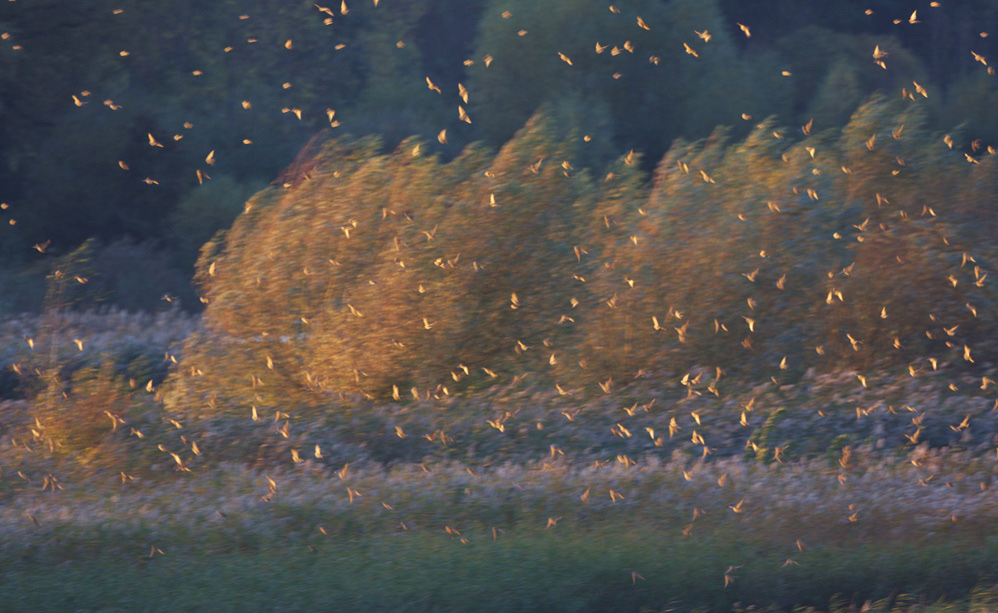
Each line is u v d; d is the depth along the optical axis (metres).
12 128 105.94
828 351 52.31
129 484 40.91
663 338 51.78
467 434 46.75
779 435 44.28
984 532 32.03
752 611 28.00
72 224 104.12
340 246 51.81
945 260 50.31
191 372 52.53
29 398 50.28
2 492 40.03
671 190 53.19
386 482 38.34
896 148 52.88
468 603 27.06
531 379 52.88
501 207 51.28
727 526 32.75
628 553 29.86
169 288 96.44
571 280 52.88
